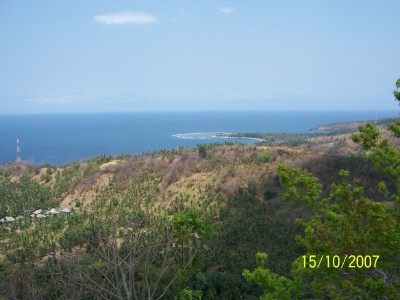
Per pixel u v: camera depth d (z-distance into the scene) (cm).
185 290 1059
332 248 939
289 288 1055
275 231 4350
